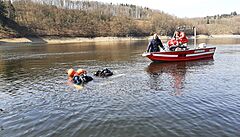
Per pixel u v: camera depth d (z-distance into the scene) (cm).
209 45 5659
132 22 14725
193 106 1123
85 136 847
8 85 1653
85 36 10944
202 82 1611
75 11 14012
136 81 1697
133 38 12162
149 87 1509
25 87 1583
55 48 5550
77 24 11962
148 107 1123
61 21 11762
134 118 994
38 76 1970
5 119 1020
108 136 841
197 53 2806
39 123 970
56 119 1005
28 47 6047
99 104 1184
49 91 1462
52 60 3130
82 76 1717
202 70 2095
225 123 923
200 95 1298
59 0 17975
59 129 909
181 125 915
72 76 1880
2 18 9144
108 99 1263
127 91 1420
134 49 4900
